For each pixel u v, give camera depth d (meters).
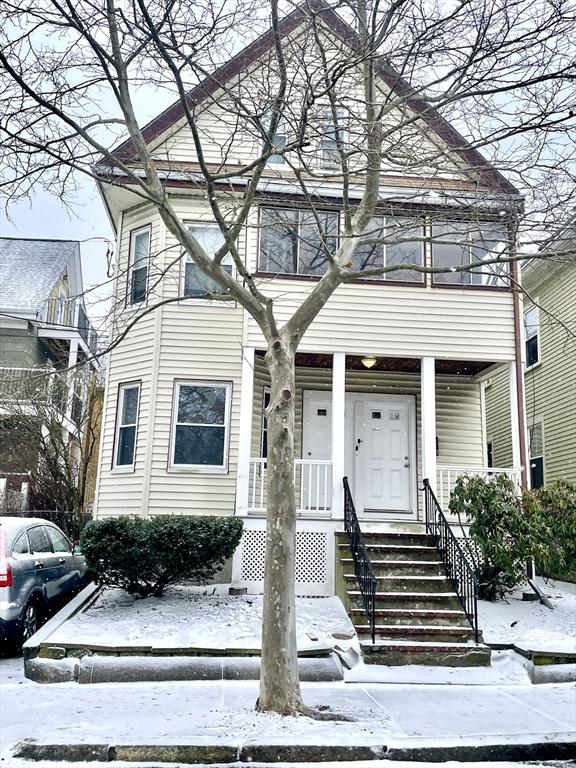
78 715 5.70
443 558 9.74
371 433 13.56
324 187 11.27
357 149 7.21
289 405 6.28
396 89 9.11
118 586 9.34
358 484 13.27
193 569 9.32
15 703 6.10
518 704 6.36
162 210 6.98
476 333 12.09
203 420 11.96
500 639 8.24
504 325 12.17
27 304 21.27
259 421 12.75
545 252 7.74
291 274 12.01
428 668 7.64
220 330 12.19
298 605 9.45
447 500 13.37
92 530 8.91
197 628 7.85
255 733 5.09
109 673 6.92
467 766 4.91
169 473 11.68
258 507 12.38
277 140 12.30
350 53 7.58
